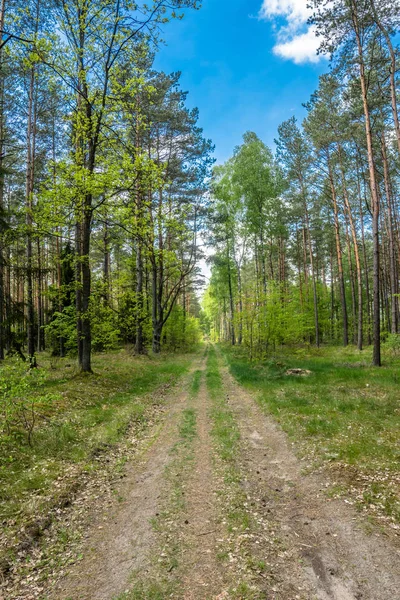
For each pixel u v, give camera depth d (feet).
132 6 38.47
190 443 25.71
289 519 15.42
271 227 102.42
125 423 29.50
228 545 13.69
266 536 14.17
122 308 72.79
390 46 48.47
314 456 22.07
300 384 43.52
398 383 38.68
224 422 30.78
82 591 11.57
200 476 20.18
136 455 23.75
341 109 73.61
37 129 69.62
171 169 77.82
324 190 92.99
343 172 83.25
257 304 69.97
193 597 11.08
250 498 17.42
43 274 48.67
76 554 13.53
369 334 101.76
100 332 63.05
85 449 23.50
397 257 106.11
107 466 21.80
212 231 102.32
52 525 15.40
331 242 123.95
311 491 17.84
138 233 52.54
